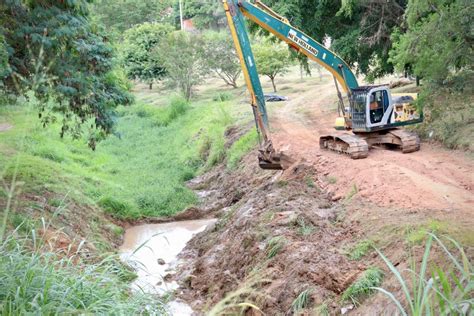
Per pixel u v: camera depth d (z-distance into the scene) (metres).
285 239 14.20
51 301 6.68
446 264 9.76
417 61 20.22
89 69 18.83
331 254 12.59
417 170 17.39
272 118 34.72
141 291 8.89
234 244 16.77
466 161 18.20
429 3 19.83
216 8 77.75
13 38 16.81
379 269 10.96
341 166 19.11
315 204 16.48
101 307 6.98
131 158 36.94
